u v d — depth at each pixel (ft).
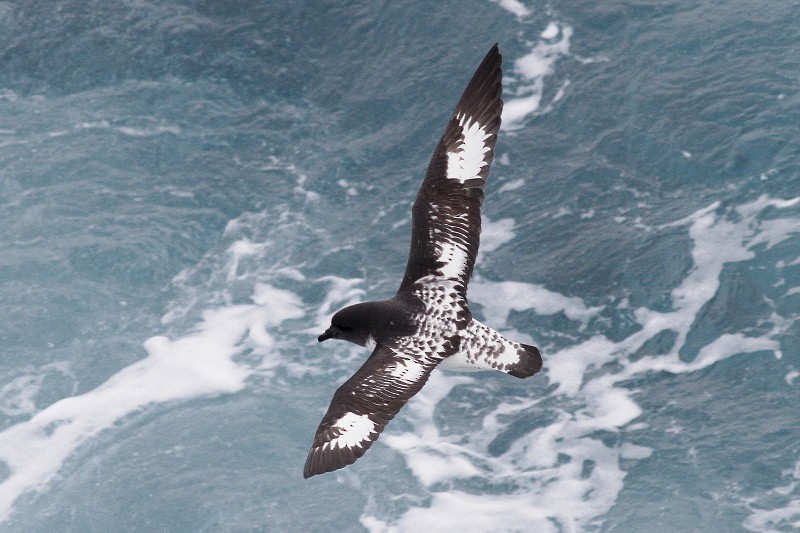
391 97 111.55
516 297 96.78
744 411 87.45
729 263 95.45
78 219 105.50
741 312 93.04
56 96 114.93
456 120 52.90
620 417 88.43
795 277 93.81
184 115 112.27
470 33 114.73
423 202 52.37
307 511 84.94
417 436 89.25
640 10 113.91
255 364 95.76
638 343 92.94
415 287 51.01
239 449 89.61
